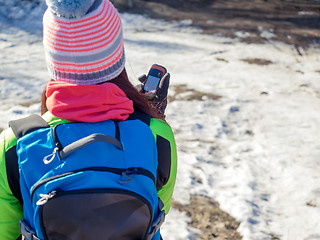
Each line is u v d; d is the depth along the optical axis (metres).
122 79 1.10
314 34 8.59
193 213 3.08
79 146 0.94
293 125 4.71
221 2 10.55
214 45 7.73
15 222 1.05
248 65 6.79
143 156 1.01
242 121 4.77
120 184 0.95
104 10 1.00
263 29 8.76
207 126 4.59
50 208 0.92
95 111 1.00
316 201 3.30
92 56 1.00
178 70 6.40
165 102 1.38
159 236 1.18
